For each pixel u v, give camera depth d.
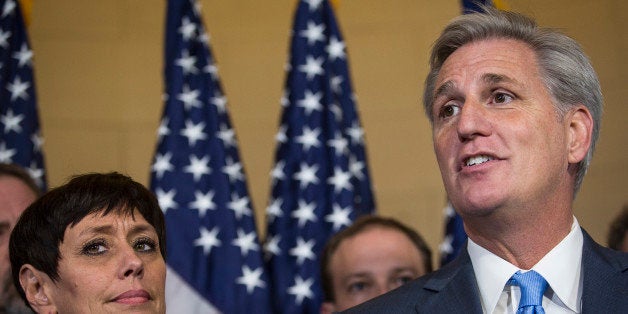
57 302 2.89
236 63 6.52
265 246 5.34
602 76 6.01
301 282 5.23
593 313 2.46
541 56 2.70
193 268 5.05
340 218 5.34
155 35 6.50
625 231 4.44
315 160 5.44
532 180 2.55
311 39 5.67
